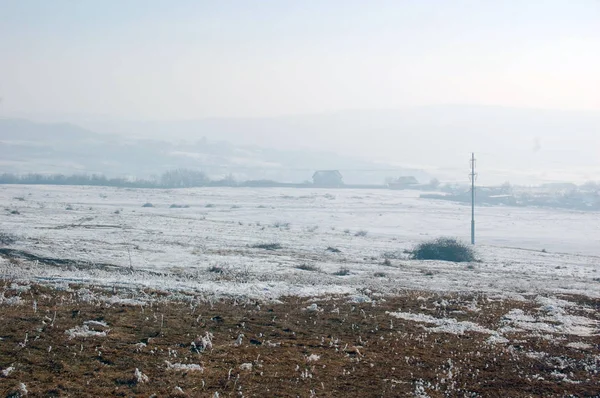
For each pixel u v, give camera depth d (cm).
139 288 2445
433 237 7600
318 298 2591
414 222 9781
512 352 1850
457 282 3475
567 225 10125
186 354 1541
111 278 2730
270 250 4731
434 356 1744
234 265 3588
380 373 1536
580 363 1767
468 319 2325
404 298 2727
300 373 1472
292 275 3338
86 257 3431
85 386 1253
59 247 3725
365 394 1370
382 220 9894
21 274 2591
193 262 3603
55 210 7075
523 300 2870
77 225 5450
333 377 1468
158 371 1388
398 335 1969
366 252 5169
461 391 1450
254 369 1469
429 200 14850
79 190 12656
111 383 1284
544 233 8819
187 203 11338
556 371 1673
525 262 5144
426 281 3447
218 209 10350
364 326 2062
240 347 1659
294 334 1866
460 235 8138
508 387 1506
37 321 1703
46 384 1241
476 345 1911
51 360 1387
